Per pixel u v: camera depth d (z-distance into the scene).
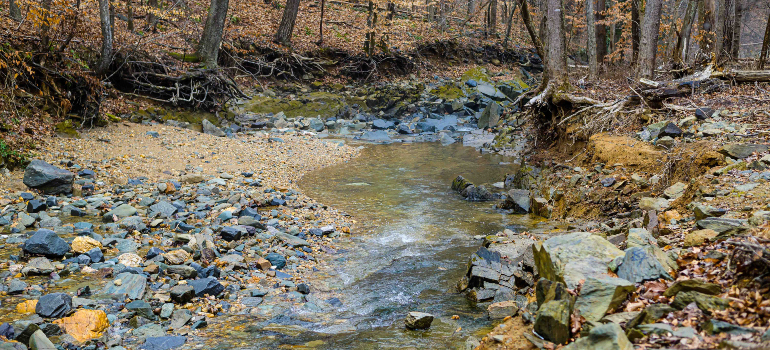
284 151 18.05
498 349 4.35
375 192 13.32
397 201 12.41
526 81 34.88
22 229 8.48
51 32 16.94
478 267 7.02
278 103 25.28
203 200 11.12
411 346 5.23
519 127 21.17
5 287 6.25
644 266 4.70
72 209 9.66
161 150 15.30
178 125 19.05
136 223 9.11
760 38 38.91
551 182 12.11
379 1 29.16
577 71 24.70
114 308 5.93
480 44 36.97
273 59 27.91
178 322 5.76
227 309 6.33
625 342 3.56
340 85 28.64
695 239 5.21
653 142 10.67
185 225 9.23
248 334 5.59
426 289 7.11
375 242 9.36
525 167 13.77
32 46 15.60
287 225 10.02
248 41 27.36
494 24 38.56
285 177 14.62
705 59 15.19
